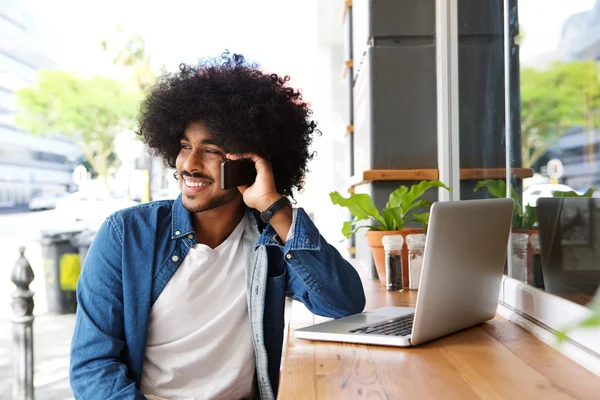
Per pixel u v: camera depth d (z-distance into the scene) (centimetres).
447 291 125
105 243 146
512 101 175
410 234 223
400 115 273
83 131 871
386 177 268
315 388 98
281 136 162
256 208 153
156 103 161
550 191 139
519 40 168
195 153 150
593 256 113
